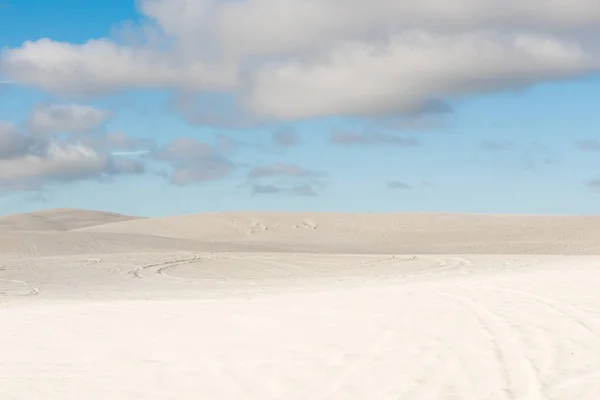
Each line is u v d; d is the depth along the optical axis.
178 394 8.44
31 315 15.41
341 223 76.88
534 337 9.59
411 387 7.81
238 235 73.62
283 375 8.88
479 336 10.02
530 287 15.28
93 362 10.39
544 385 7.37
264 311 14.36
